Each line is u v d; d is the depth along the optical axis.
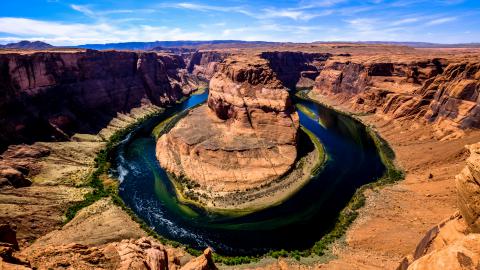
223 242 69.94
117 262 35.41
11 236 34.19
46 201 81.62
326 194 89.06
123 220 75.44
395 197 81.75
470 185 27.66
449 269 20.55
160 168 109.19
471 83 108.50
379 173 101.56
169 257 45.31
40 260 31.61
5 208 73.75
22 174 88.94
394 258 57.19
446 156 96.44
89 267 32.47
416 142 118.88
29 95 122.00
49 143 116.06
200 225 76.75
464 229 28.69
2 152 100.81
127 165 111.75
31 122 117.75
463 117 107.50
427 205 73.81
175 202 87.62
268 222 77.12
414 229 65.06
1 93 109.88
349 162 110.12
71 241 64.06
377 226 69.38
